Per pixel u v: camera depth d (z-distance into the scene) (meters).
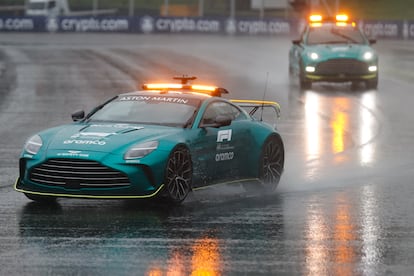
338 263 18.16
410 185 28.66
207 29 145.00
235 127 26.92
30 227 21.58
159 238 20.39
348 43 67.12
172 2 176.88
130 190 23.48
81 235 20.67
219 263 18.03
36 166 23.92
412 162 33.94
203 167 25.45
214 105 26.86
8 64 85.00
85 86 65.69
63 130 25.11
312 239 20.47
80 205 24.66
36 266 17.69
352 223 22.42
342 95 61.34
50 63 86.75
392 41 145.12
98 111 26.73
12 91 62.19
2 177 29.69
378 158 34.97
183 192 24.70
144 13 166.25
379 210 24.27
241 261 18.23
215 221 22.52
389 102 57.06
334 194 27.00
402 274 17.31
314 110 52.47
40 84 67.06
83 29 140.62
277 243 20.00
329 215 23.52
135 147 23.72
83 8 163.50
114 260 18.20
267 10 168.50
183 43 125.81
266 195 26.92
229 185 27.92
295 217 23.20
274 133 28.36
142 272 17.25
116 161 23.39
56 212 23.61
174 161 24.30
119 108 26.62
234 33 145.75
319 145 38.81
